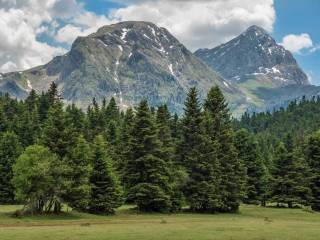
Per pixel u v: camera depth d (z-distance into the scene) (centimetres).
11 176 8544
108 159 7025
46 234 3950
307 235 4288
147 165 7231
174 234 4100
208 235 4075
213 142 8081
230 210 8175
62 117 6794
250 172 10169
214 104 8850
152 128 7581
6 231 4191
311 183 9325
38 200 6250
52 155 6322
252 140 10719
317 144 9594
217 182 7838
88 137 11688
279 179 9475
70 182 6203
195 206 7656
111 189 6694
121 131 10906
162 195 7112
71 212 6469
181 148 8138
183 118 8194
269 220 6412
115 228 4622
